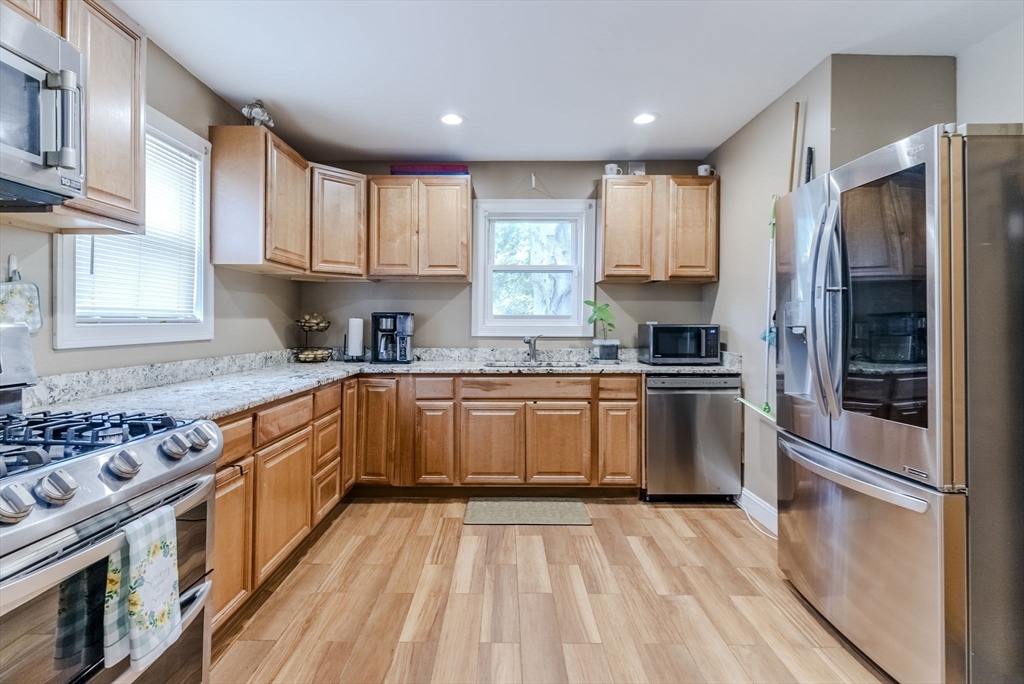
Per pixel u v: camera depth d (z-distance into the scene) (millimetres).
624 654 1597
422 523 2674
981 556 1271
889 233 1425
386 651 1606
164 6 1768
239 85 2375
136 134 1518
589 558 2260
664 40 2012
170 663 1146
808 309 1743
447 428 3018
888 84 2115
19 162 1010
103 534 917
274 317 3104
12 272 1438
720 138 3102
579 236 3609
